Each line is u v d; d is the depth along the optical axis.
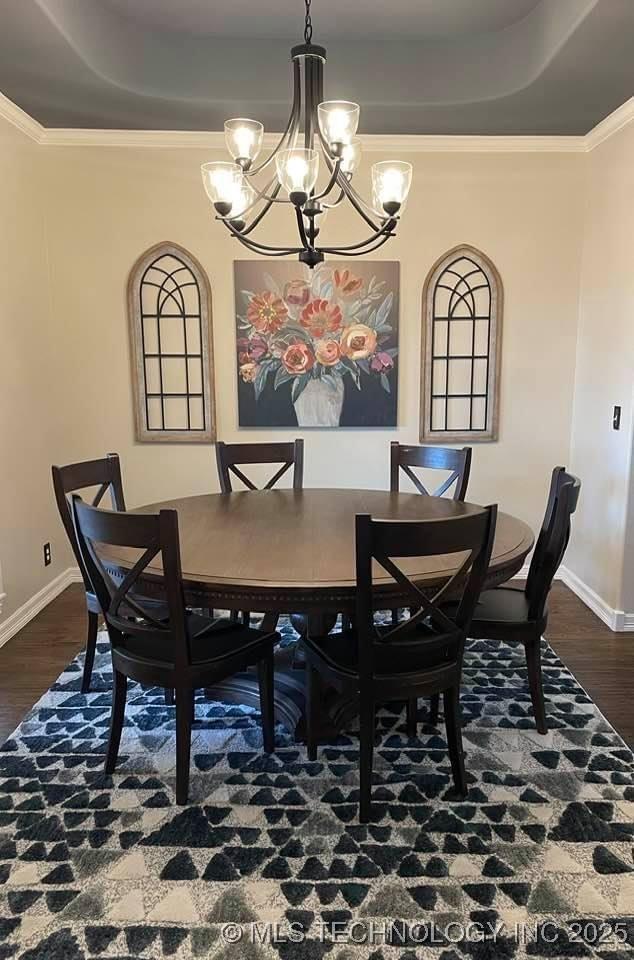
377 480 4.05
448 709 2.02
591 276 3.73
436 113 3.34
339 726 2.29
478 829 1.88
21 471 3.44
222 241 3.79
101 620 3.42
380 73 3.19
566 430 4.03
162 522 1.78
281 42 3.16
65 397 3.90
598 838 1.84
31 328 3.57
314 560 1.97
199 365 3.90
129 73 3.06
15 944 1.51
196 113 3.35
